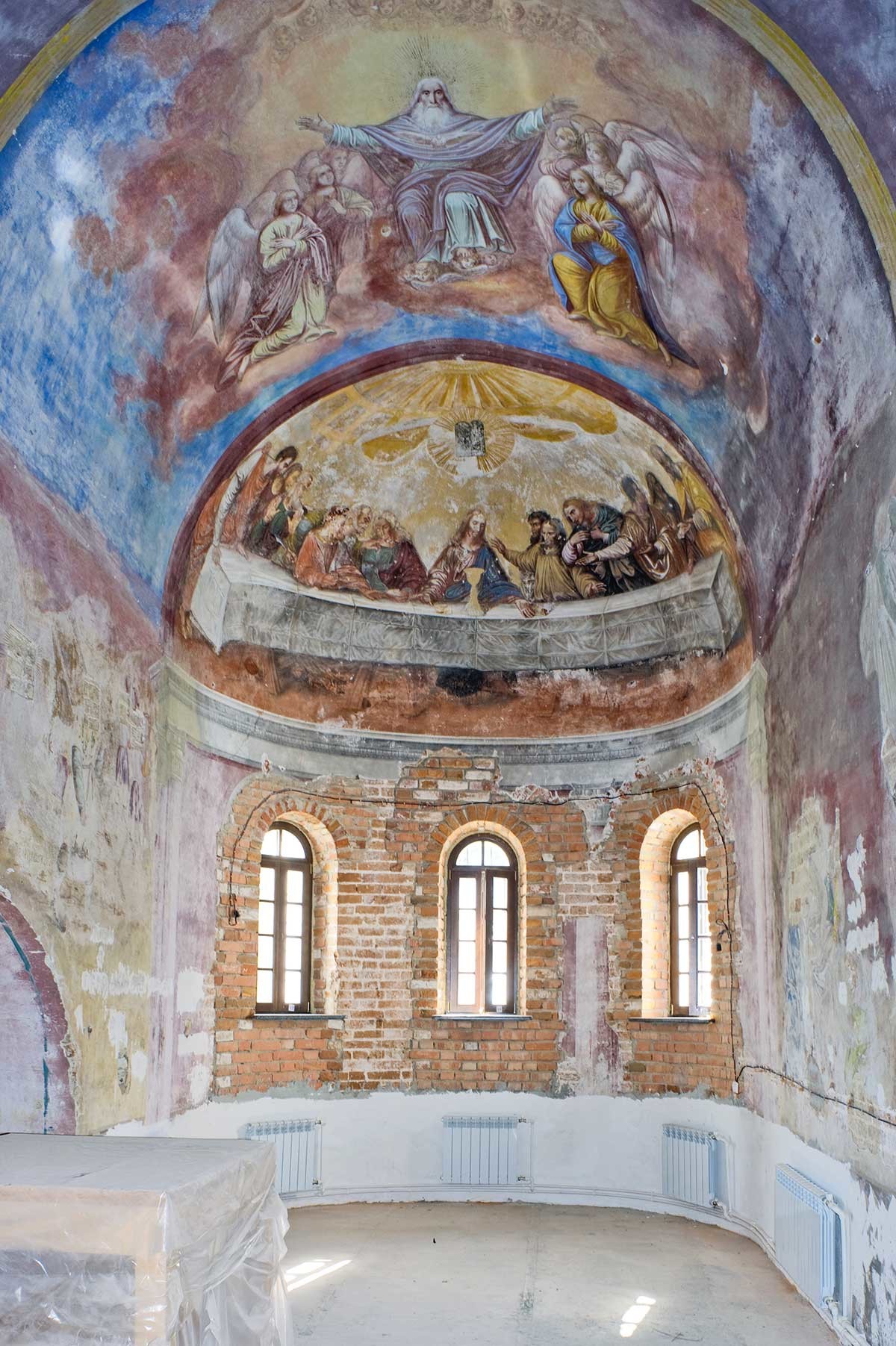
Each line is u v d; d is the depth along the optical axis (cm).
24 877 841
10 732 827
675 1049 1381
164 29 823
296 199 1023
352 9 873
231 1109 1302
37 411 899
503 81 936
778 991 1105
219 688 1312
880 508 780
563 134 971
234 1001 1319
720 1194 1279
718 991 1315
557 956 1466
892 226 748
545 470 1430
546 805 1497
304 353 1201
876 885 793
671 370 1149
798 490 995
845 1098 870
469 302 1181
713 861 1334
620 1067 1423
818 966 952
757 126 829
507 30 891
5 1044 902
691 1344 862
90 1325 558
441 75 933
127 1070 1034
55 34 777
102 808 994
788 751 1055
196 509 1206
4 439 844
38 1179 603
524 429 1389
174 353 1060
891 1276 757
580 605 1479
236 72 891
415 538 1475
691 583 1364
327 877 1467
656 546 1390
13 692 833
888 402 768
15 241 837
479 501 1467
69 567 940
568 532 1458
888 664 762
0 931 854
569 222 1049
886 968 772
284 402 1251
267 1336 689
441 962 1476
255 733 1377
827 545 909
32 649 867
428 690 1512
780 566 1077
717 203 926
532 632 1504
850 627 850
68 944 910
